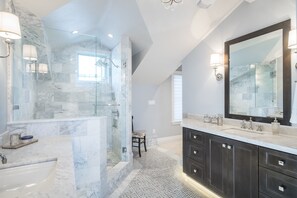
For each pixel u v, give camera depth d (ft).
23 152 4.19
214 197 7.19
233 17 8.02
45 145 4.79
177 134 16.78
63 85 10.68
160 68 12.36
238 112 7.75
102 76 11.78
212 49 9.11
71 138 5.69
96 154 6.74
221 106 8.59
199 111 9.93
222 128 7.42
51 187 2.67
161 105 15.83
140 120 14.70
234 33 7.98
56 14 7.73
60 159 3.72
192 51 10.45
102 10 8.16
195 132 8.16
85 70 11.39
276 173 4.96
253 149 5.60
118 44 10.75
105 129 7.45
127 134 10.06
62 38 10.29
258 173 5.45
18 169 3.55
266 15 6.72
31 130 5.76
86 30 10.17
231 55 8.07
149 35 8.97
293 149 4.52
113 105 11.50
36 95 9.51
